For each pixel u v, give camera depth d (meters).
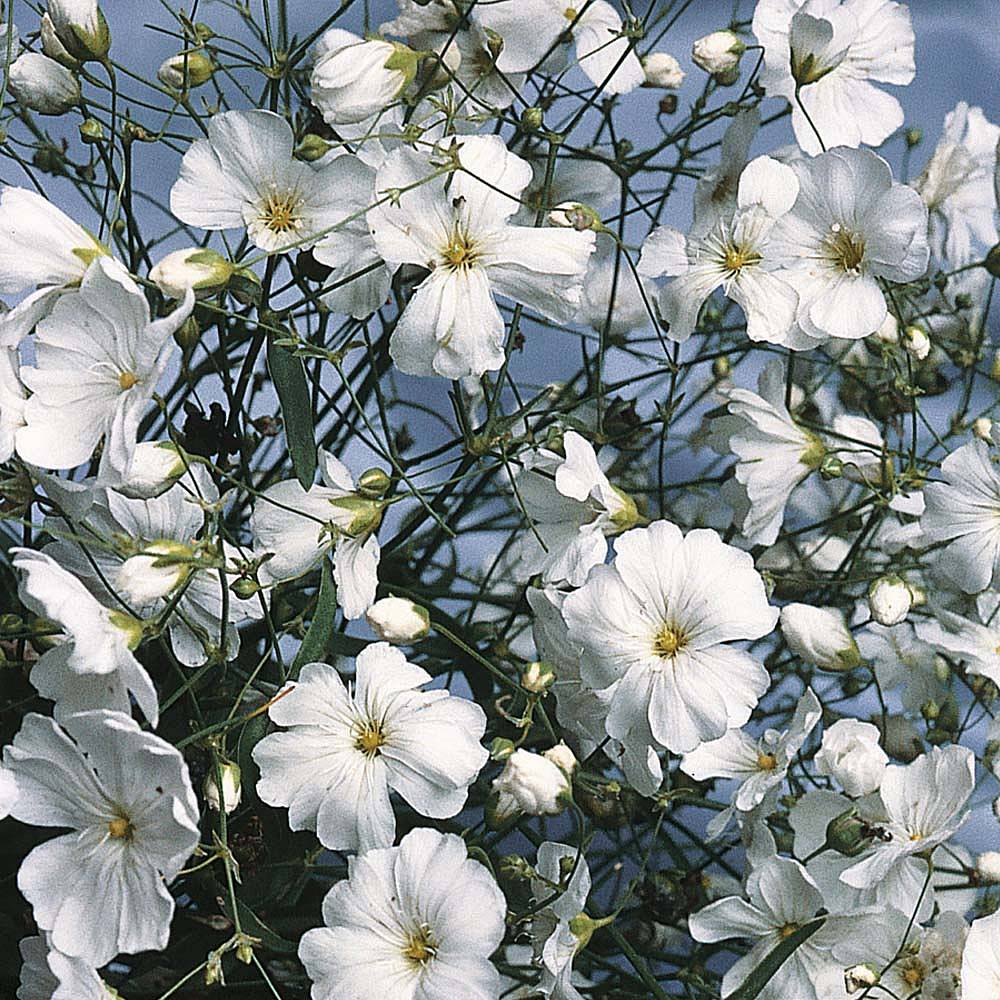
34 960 0.30
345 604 0.31
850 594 0.36
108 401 0.29
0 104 0.31
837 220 0.32
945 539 0.33
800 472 0.33
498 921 0.30
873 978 0.31
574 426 0.34
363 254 0.31
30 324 0.30
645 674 0.31
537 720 0.33
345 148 0.32
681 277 0.33
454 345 0.31
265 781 0.30
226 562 0.30
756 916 0.31
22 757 0.29
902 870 0.32
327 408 0.33
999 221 0.37
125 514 0.30
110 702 0.29
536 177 0.35
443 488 0.32
